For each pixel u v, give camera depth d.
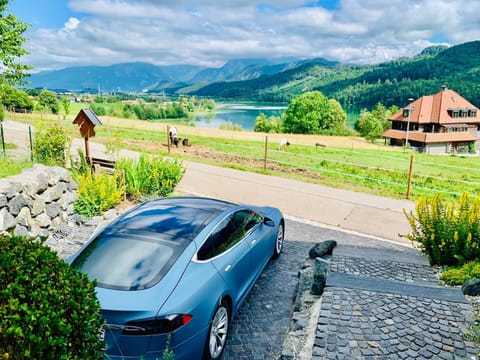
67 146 12.28
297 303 4.91
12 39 17.33
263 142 35.19
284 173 16.17
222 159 19.34
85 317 2.43
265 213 6.81
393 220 9.99
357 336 3.67
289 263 6.91
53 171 7.79
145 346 3.44
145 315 3.43
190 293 3.80
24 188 6.75
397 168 24.78
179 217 4.89
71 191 8.38
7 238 2.70
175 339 3.54
